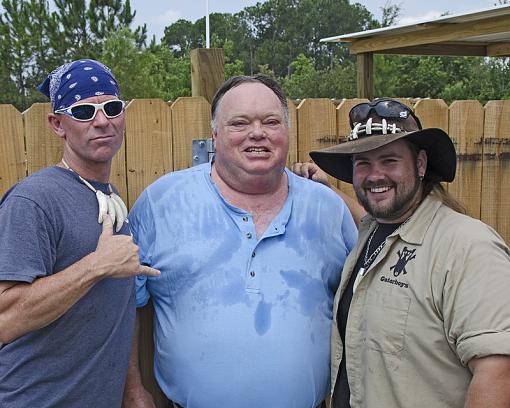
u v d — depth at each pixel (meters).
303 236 2.47
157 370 2.52
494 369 1.69
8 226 1.83
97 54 28.12
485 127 3.49
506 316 1.72
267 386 2.28
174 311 2.38
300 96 33.59
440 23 5.40
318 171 2.91
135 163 2.74
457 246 1.85
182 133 2.81
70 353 1.95
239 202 2.44
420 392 1.89
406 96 27.52
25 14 27.64
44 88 2.16
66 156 2.06
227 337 2.28
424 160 2.12
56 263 1.92
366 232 2.30
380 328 1.98
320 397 2.41
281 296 2.35
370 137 2.07
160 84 29.23
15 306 1.80
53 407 1.94
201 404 2.31
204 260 2.35
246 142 2.35
